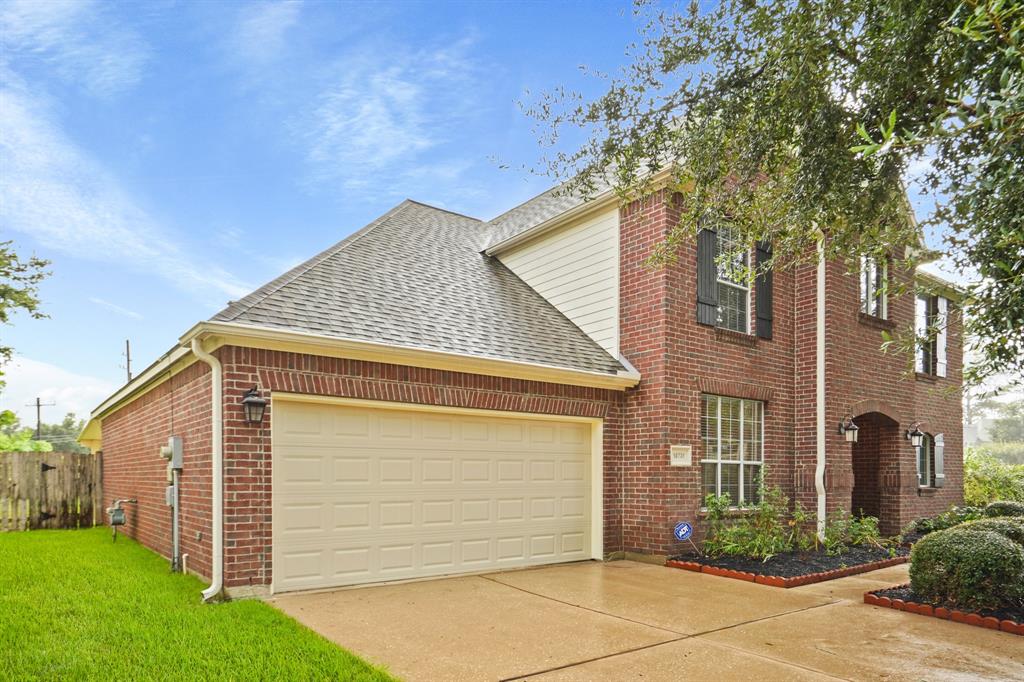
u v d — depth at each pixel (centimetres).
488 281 1224
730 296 1143
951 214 495
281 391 739
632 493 1038
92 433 1981
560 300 1218
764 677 478
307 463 759
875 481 1428
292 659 487
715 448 1084
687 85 578
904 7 441
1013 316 376
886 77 469
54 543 1165
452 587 786
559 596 742
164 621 591
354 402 795
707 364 1067
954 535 715
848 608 706
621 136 608
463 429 903
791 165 560
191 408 830
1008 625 618
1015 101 296
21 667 469
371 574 796
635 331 1063
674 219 1031
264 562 714
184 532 841
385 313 903
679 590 786
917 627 630
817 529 1120
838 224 558
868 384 1287
